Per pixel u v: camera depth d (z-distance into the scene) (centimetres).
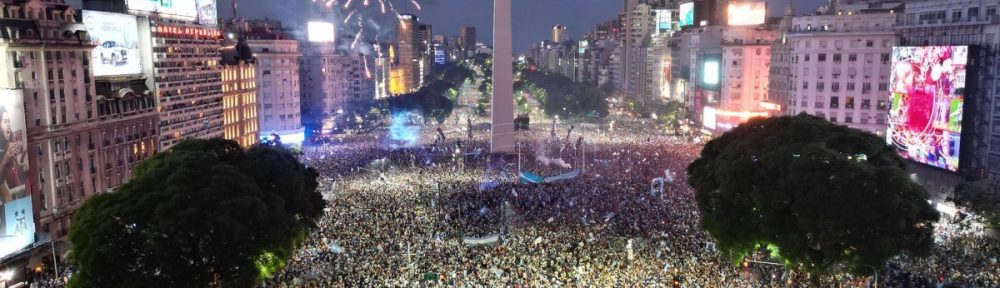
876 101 13825
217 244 5034
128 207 4934
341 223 7794
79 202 8650
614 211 8488
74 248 4984
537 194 9781
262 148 6253
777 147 5831
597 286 5275
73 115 8544
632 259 6059
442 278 5522
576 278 5472
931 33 10669
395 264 6019
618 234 7131
